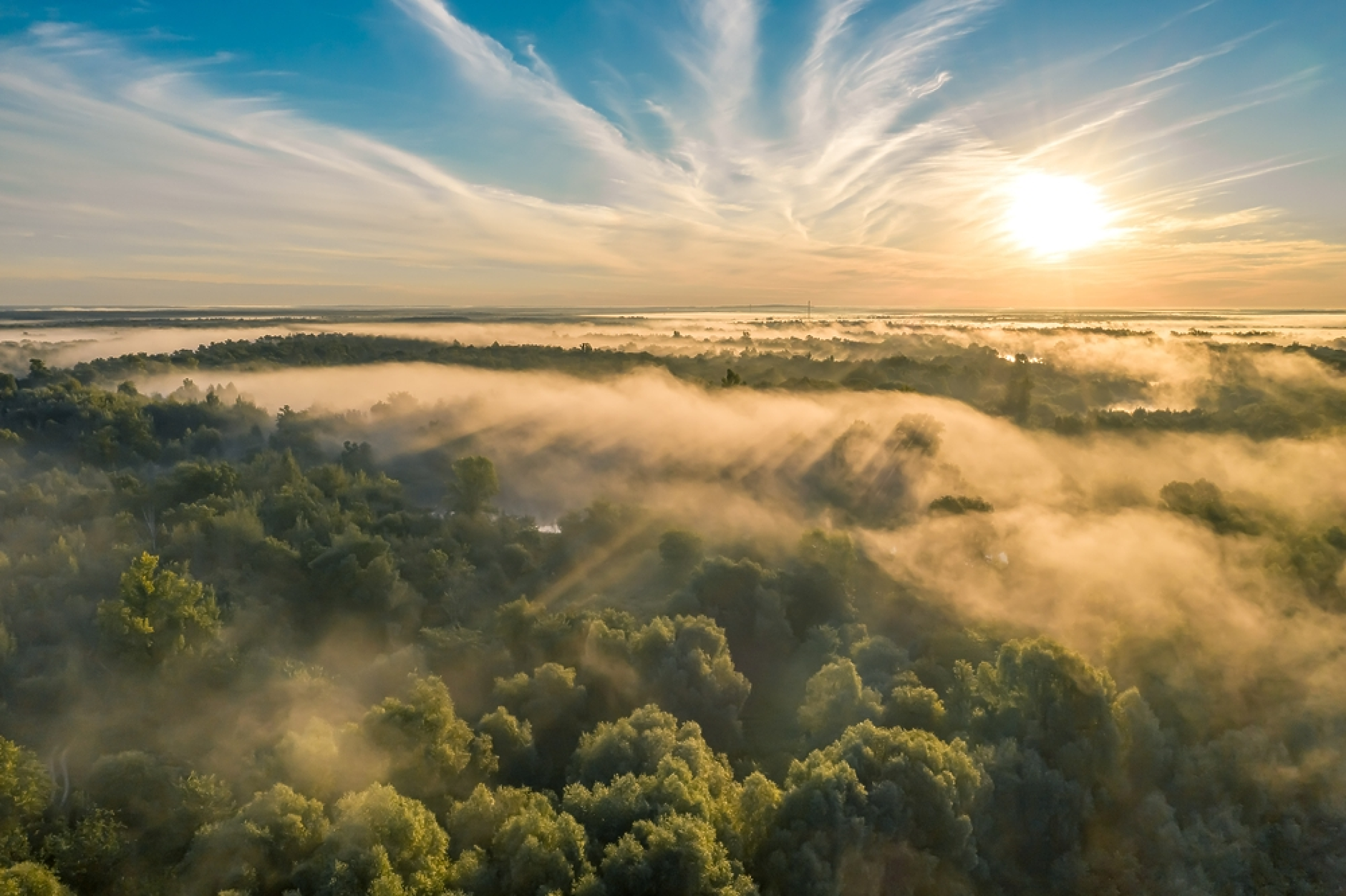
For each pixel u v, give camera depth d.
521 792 51.16
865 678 70.31
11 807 43.59
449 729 54.59
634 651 69.75
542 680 65.38
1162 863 54.53
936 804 51.00
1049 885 53.56
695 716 66.00
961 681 69.50
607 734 57.38
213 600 67.50
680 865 43.78
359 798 45.22
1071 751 58.00
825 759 54.03
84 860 42.84
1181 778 59.97
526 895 43.00
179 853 45.12
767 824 50.50
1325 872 54.47
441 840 44.78
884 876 49.16
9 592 75.38
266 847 42.78
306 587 82.94
